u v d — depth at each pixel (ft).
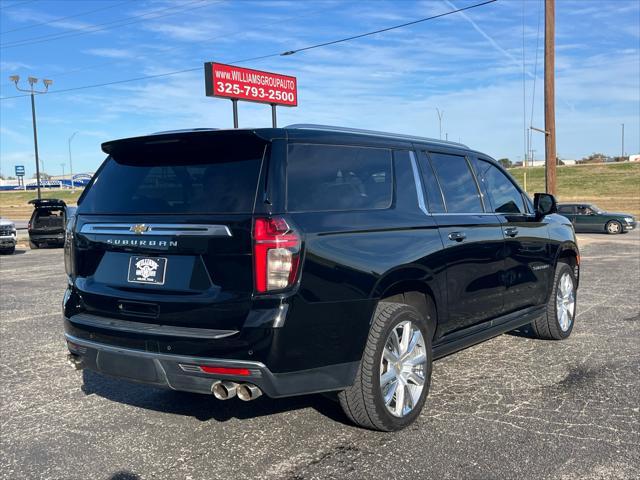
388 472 11.51
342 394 12.87
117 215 12.98
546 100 60.95
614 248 60.64
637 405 14.85
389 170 14.40
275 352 11.09
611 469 11.46
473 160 17.93
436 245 14.56
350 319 12.13
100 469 11.98
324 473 11.55
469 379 17.08
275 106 97.19
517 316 18.83
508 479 11.13
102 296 12.80
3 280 41.34
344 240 12.23
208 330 11.40
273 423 14.12
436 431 13.42
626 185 244.01
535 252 19.35
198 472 11.75
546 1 59.67
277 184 11.60
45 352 21.02
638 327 23.43
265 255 11.11
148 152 13.26
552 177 61.57
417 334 13.85
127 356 12.15
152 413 14.99
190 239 11.69
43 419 14.70
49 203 73.61
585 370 17.81
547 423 13.78
